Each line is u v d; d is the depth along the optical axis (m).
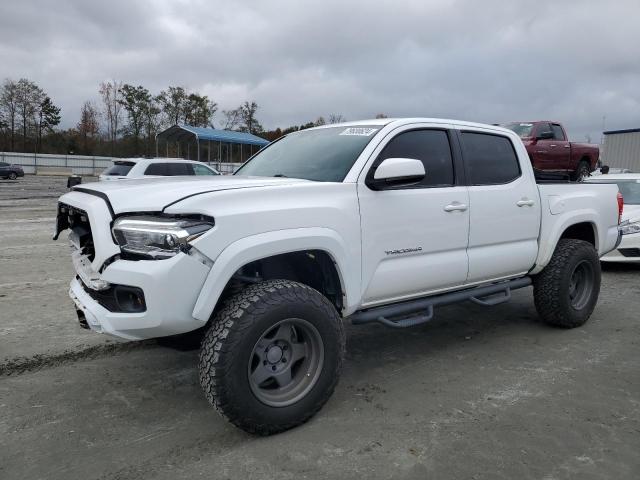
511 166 4.81
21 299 6.13
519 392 3.84
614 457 2.96
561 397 3.75
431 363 4.43
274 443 3.10
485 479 2.74
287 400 3.19
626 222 8.23
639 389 3.90
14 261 8.34
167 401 3.68
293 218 3.20
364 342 4.99
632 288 7.30
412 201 3.86
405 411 3.52
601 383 4.00
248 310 2.97
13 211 16.02
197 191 3.04
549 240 5.01
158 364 4.35
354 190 3.57
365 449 3.04
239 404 2.96
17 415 3.45
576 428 3.29
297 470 2.83
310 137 4.49
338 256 3.40
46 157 57.47
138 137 70.88
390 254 3.75
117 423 3.35
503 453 3.00
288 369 3.24
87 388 3.88
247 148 29.45
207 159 28.75
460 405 3.62
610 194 5.78
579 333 5.25
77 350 4.57
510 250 4.68
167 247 2.84
